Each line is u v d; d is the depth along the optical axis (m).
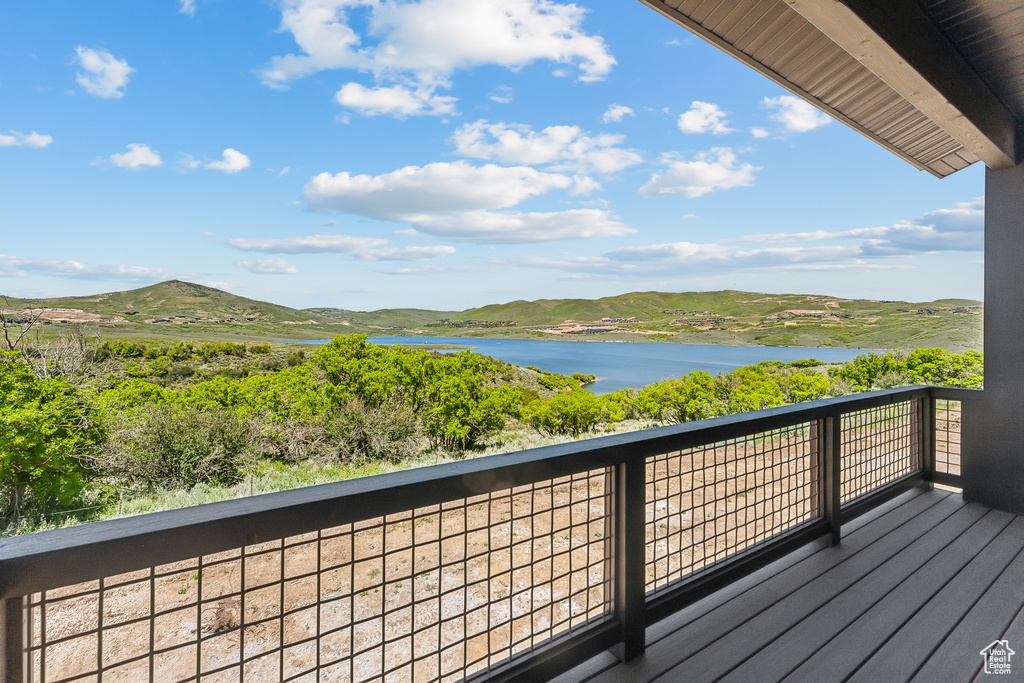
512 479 1.42
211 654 2.64
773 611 2.04
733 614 2.02
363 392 11.49
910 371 14.84
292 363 12.66
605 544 1.78
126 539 0.88
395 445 10.84
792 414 2.41
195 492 8.50
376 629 2.84
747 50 2.33
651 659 1.73
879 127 3.09
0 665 0.81
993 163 3.14
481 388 12.57
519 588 3.27
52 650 2.79
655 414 14.41
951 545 2.69
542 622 2.77
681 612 2.04
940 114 2.43
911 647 1.81
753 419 2.23
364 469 10.30
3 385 7.70
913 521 3.03
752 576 2.33
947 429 3.64
